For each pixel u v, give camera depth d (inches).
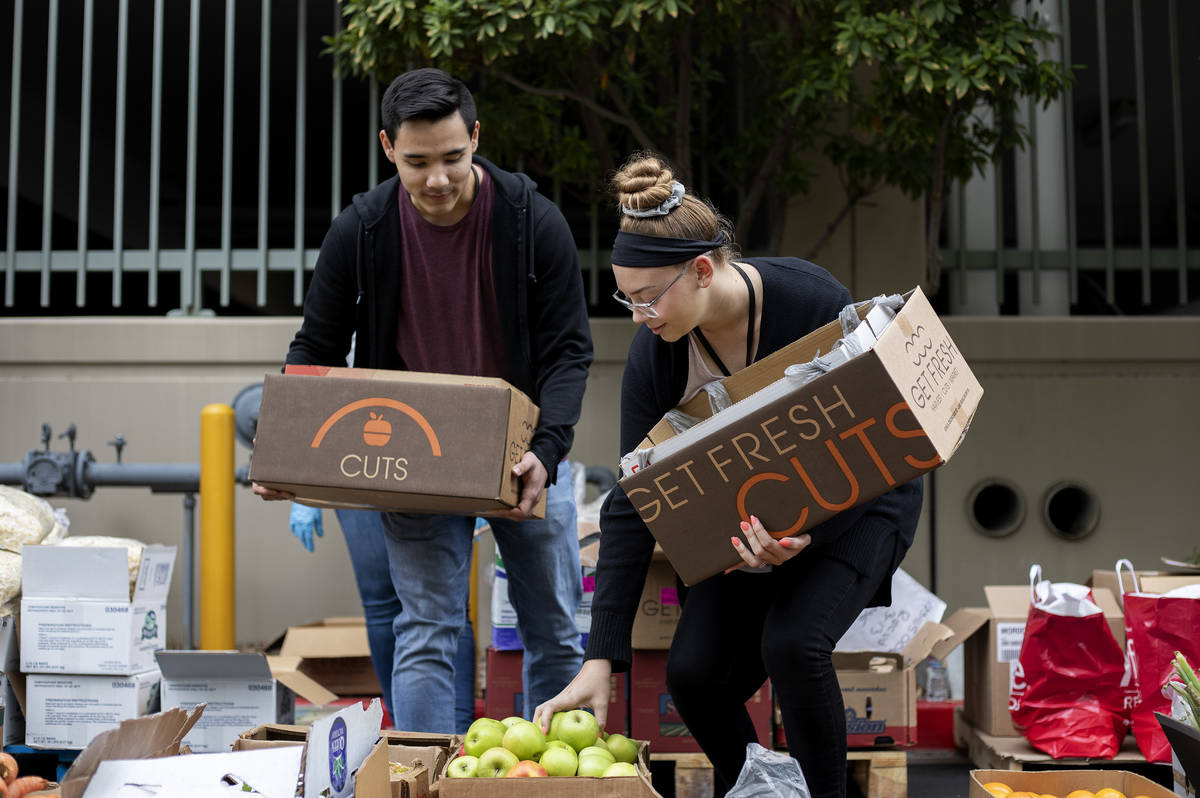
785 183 209.0
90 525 207.3
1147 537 214.5
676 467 87.5
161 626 142.7
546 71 203.9
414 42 171.2
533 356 112.9
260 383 197.2
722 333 94.3
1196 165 267.3
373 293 109.7
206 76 272.4
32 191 272.5
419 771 84.3
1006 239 240.8
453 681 115.3
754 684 101.8
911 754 167.3
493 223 107.5
